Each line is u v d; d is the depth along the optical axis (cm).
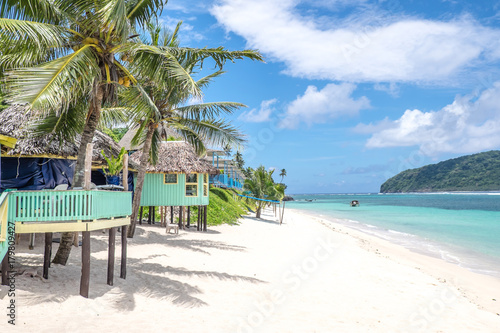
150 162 2056
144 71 1171
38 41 891
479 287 1467
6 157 1388
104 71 1114
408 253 2267
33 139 1380
